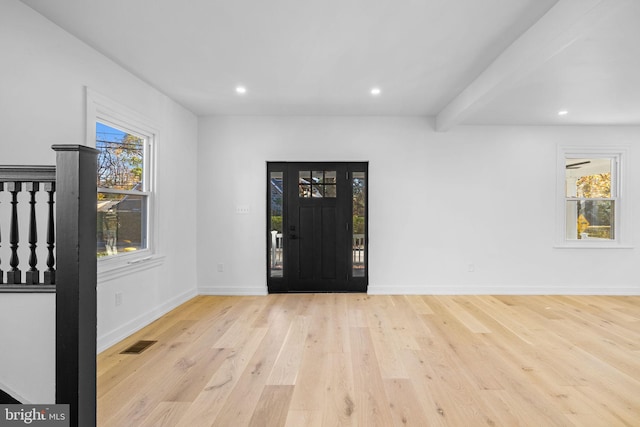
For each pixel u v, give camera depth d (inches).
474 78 155.6
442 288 216.8
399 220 217.3
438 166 217.5
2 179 79.9
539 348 131.6
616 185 220.8
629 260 217.0
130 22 109.4
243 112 209.0
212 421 85.6
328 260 219.9
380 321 163.6
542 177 217.9
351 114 213.5
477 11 103.0
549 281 217.5
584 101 174.6
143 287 158.9
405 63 139.9
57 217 74.9
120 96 142.5
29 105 101.3
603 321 164.2
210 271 217.0
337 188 219.1
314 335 145.4
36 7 100.9
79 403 75.4
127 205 153.0
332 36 118.6
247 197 216.8
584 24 92.0
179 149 193.3
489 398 96.3
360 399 95.7
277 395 97.7
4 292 79.4
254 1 98.4
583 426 84.0
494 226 217.6
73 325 74.9
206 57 134.6
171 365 117.0
